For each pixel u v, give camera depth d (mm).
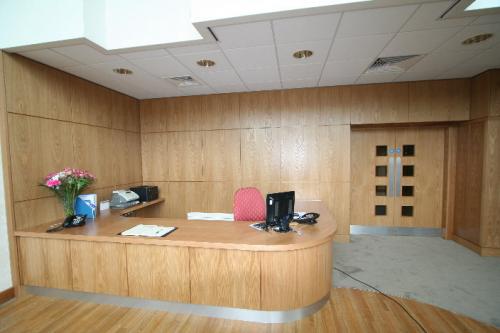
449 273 3127
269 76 3656
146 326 2203
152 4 2551
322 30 2354
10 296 2627
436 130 4422
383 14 2102
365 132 4629
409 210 4570
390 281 2938
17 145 2680
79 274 2557
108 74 3398
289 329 2135
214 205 4645
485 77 3547
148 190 4371
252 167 4496
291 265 2180
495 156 3535
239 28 2293
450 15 2119
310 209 3533
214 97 4562
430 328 2137
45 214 2951
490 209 3590
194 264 2303
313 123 4285
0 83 2537
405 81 3984
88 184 3295
